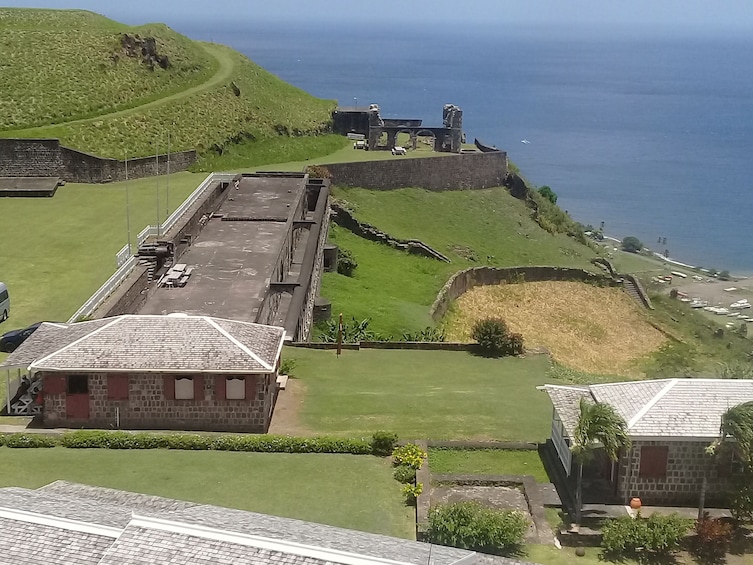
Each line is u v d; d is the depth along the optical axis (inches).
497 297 2866.6
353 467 1293.1
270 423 1460.4
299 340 1953.7
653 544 1091.9
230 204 2691.9
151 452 1327.5
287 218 2518.5
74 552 757.3
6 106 3304.6
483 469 1309.1
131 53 3900.1
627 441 1155.3
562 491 1239.5
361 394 1619.1
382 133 4367.6
